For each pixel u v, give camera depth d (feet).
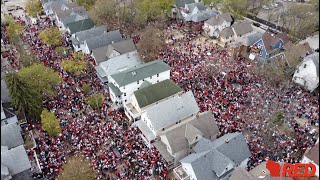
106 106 248.32
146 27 352.69
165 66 263.70
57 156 201.87
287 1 447.83
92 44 315.78
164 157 199.11
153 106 217.36
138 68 256.73
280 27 375.04
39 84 244.63
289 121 227.20
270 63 286.25
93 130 221.25
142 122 225.15
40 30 364.99
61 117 234.38
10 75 225.97
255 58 306.14
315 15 353.31
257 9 411.95
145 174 191.72
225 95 251.60
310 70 262.88
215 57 311.47
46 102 248.93
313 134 216.33
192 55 314.55
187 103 225.97
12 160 187.01
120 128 225.15
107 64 277.03
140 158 201.57
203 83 266.57
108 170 194.39
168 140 197.98
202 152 187.01
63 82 271.28
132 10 370.73
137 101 230.89
